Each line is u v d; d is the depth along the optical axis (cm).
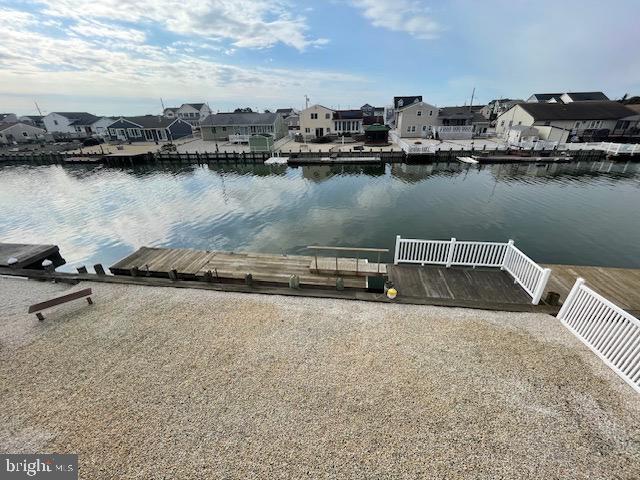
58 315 787
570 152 3462
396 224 1723
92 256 1460
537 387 539
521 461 422
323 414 493
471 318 730
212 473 413
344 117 5550
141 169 3569
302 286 887
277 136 5409
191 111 7981
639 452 433
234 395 534
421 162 3450
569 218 1789
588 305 637
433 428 468
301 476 406
